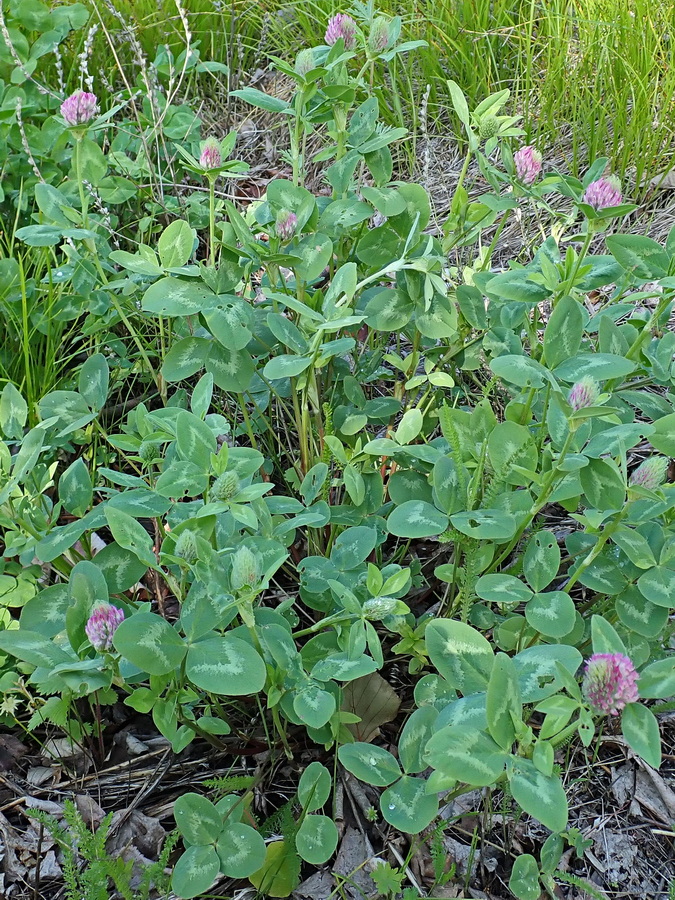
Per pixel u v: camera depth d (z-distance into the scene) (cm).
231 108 142
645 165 112
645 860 65
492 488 64
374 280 78
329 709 58
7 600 70
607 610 68
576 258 67
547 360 64
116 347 92
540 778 52
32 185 102
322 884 63
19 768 70
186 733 62
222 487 58
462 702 55
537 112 124
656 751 51
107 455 84
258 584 59
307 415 75
